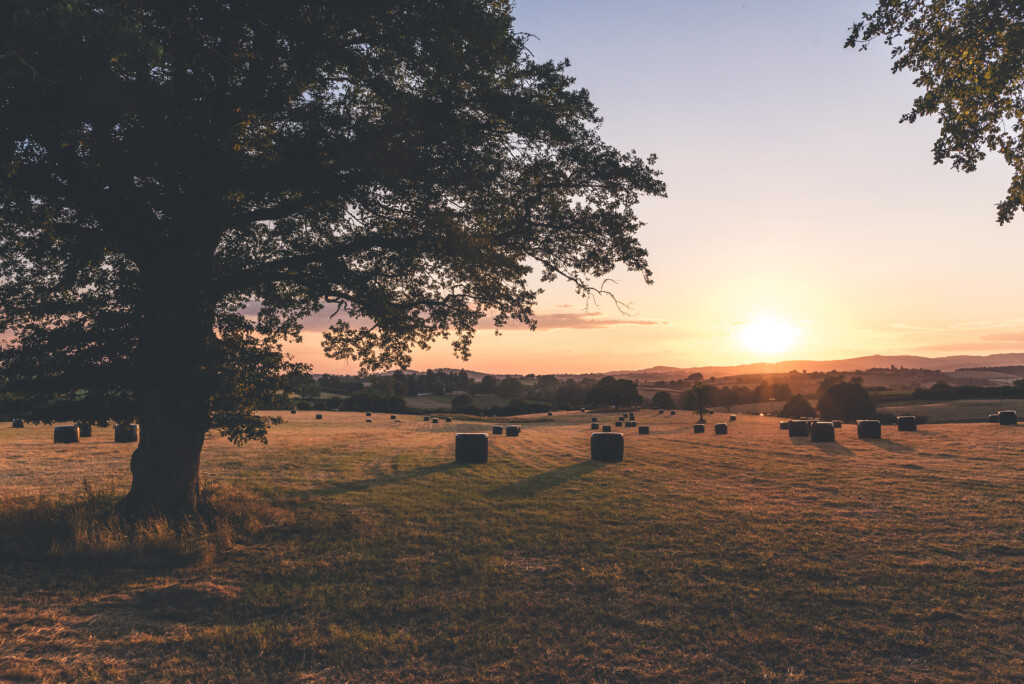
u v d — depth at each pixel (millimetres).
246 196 10133
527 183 10523
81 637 5934
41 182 8328
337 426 51062
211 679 5148
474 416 75438
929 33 9914
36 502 11070
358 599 7207
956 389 90875
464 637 6062
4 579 7609
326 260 10609
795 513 12367
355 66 9000
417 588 7672
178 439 10125
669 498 14406
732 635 6062
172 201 9438
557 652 5715
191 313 9242
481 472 19859
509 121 9648
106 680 5078
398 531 10820
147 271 9570
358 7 8391
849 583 7711
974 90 9773
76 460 20953
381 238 10430
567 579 8008
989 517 11562
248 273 10211
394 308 11375
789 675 5199
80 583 7523
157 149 8414
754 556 9062
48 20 6117
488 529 11008
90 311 8898
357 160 8766
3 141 6926
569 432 47125
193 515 10047
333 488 15836
